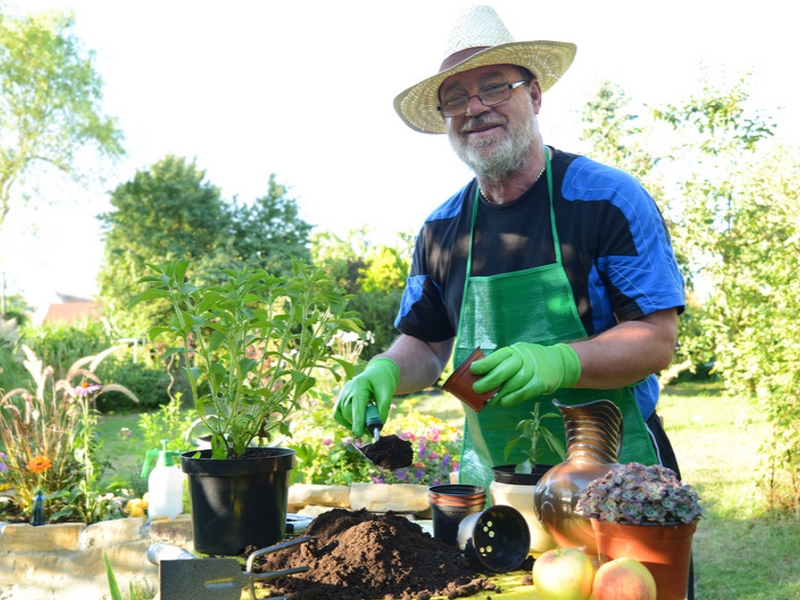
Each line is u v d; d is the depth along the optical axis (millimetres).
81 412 4504
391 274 20016
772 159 7863
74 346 10664
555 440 1706
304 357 1881
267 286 1857
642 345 1783
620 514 1211
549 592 1212
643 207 1930
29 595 3723
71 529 3809
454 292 2207
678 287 1895
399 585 1352
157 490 3777
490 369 1635
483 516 1484
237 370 1770
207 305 1764
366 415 1790
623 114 9461
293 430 4430
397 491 3740
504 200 2111
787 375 4973
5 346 8875
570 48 2127
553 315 2020
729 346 5395
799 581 4090
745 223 7566
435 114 2432
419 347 2311
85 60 23250
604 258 1944
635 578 1134
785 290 5176
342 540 1491
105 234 20875
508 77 2018
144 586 3688
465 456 2309
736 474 6285
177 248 20328
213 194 21062
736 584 4133
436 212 2318
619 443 1514
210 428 1785
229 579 1282
